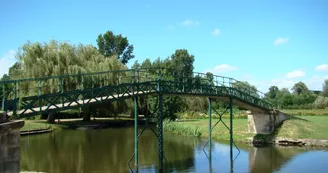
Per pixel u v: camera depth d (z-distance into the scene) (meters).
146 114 71.69
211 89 31.88
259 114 42.66
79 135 46.34
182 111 69.12
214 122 55.34
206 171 25.20
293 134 38.97
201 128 49.53
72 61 48.31
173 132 51.75
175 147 36.66
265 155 31.88
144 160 29.03
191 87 29.62
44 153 32.12
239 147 36.75
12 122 14.09
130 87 25.67
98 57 52.56
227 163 28.28
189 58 103.31
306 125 42.41
